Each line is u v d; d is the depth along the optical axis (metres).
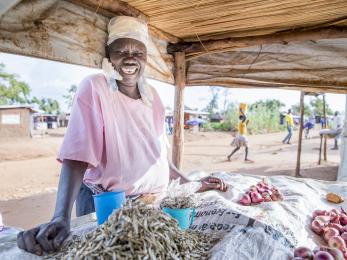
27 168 10.46
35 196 6.85
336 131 9.88
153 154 2.05
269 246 1.35
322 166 9.66
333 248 1.46
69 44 2.11
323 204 2.29
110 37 2.10
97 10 2.24
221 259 1.22
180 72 3.31
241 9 2.41
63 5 2.06
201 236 1.46
